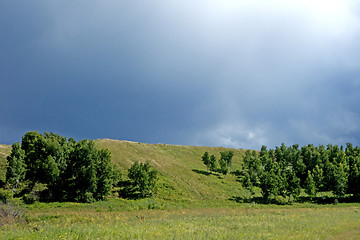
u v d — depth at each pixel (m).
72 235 16.56
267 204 59.41
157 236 16.89
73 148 66.88
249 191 72.19
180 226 23.38
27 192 52.00
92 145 60.38
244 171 95.00
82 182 54.97
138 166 66.38
